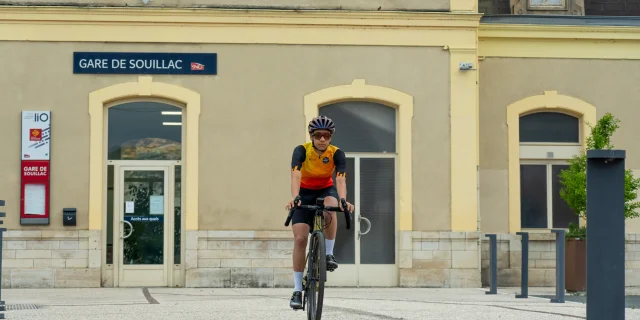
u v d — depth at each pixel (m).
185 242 32.94
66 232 32.41
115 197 33.12
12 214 32.38
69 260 32.50
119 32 32.81
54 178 32.56
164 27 33.00
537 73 36.78
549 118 37.22
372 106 34.12
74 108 32.66
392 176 34.09
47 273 32.38
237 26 33.16
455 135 33.75
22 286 32.25
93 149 32.62
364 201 34.03
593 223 9.09
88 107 32.66
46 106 32.59
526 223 36.97
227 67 33.19
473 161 33.75
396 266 33.91
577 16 36.59
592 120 36.81
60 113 32.59
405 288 33.19
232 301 24.03
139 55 32.91
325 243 15.92
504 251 36.41
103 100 32.69
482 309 21.03
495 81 36.62
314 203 16.23
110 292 30.31
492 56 36.66
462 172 33.72
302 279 16.17
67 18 32.59
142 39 32.91
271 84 33.31
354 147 34.06
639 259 36.81
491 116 36.59
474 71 33.84
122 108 33.25
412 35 33.75
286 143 33.31
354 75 33.59
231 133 33.12
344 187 15.79
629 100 37.03
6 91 32.50
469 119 33.78
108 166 33.16
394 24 33.59
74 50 32.69
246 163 33.16
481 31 36.44
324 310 20.33
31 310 21.36
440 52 33.84
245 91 33.22
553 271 36.41
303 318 18.39
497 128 36.56
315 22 33.34
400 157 33.66
